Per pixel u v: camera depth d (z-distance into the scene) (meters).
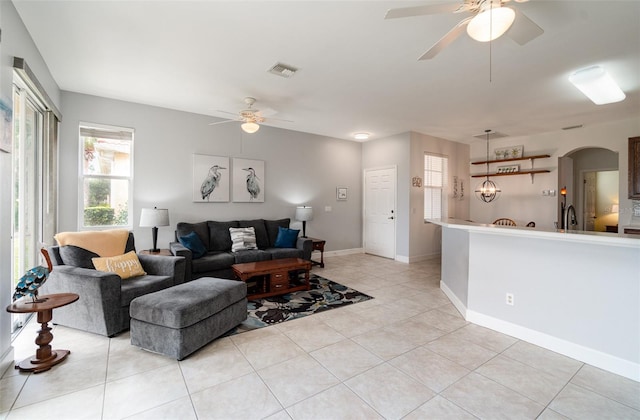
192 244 3.97
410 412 1.69
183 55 2.83
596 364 2.17
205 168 4.77
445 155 6.41
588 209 7.04
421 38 2.52
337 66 3.03
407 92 3.71
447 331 2.76
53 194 3.36
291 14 2.20
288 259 4.15
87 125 3.88
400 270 5.16
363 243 6.83
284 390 1.89
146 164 4.30
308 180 6.01
